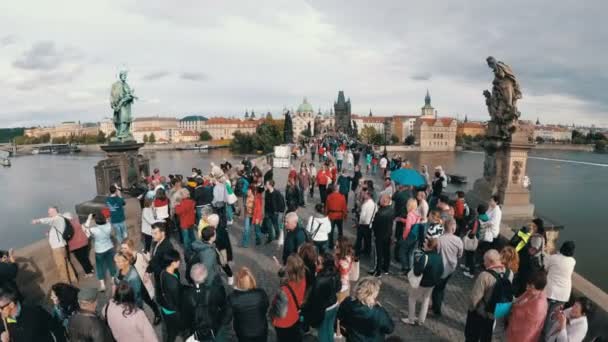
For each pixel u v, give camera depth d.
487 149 14.92
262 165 32.88
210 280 7.05
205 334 5.88
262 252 12.19
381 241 10.02
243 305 5.70
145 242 11.73
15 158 156.25
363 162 38.59
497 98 13.81
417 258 7.51
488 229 9.77
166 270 6.30
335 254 7.56
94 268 10.71
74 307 5.51
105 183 15.66
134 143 17.09
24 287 8.62
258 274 10.39
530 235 8.08
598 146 155.62
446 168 83.19
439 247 7.80
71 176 91.56
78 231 9.68
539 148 163.00
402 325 7.79
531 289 5.51
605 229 34.94
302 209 17.95
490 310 6.09
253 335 5.76
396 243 11.53
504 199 13.40
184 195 11.48
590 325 6.50
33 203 60.38
